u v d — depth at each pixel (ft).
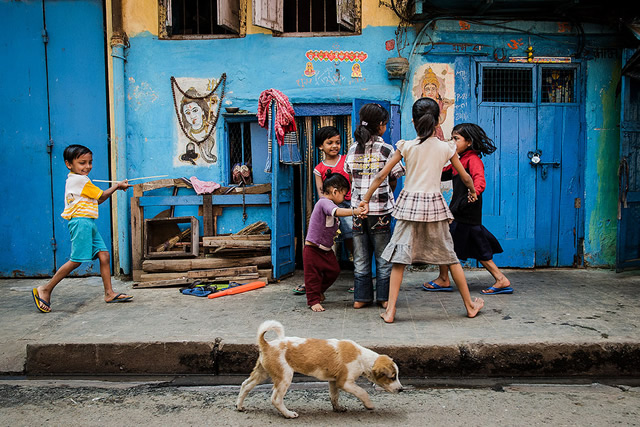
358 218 15.92
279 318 15.33
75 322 15.49
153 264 19.98
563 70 21.40
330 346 10.28
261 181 21.94
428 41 20.95
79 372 13.44
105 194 17.52
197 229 20.10
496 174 21.36
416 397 11.50
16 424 10.45
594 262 21.63
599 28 20.92
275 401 10.32
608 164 21.40
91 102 21.66
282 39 21.21
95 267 22.13
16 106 21.71
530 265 21.53
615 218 21.49
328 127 18.11
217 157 21.63
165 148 21.65
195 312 16.21
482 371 12.66
